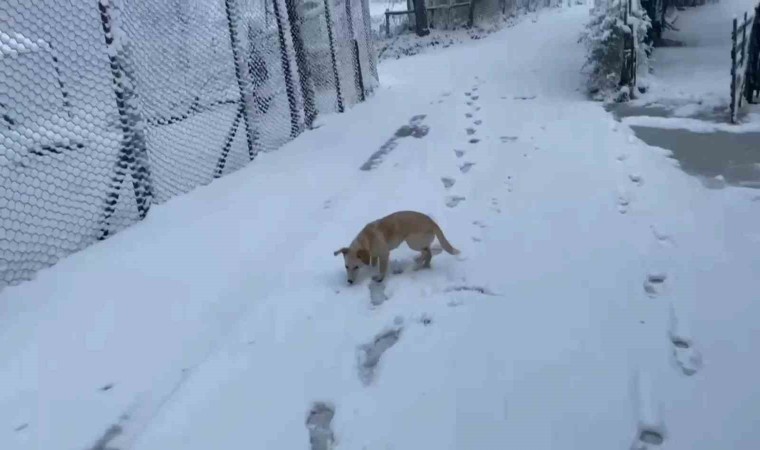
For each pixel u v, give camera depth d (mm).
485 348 2645
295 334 2838
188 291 3271
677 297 2936
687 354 2520
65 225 4039
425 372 2518
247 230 4043
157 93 5023
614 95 7160
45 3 4340
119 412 2381
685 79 7707
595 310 2873
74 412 2381
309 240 3850
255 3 5973
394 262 3510
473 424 2211
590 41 7484
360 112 7676
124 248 3844
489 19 16469
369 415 2297
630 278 3143
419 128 6703
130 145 4230
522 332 2740
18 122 4363
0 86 4250
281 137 6363
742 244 3389
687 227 3674
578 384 2381
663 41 10047
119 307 3135
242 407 2371
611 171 4770
